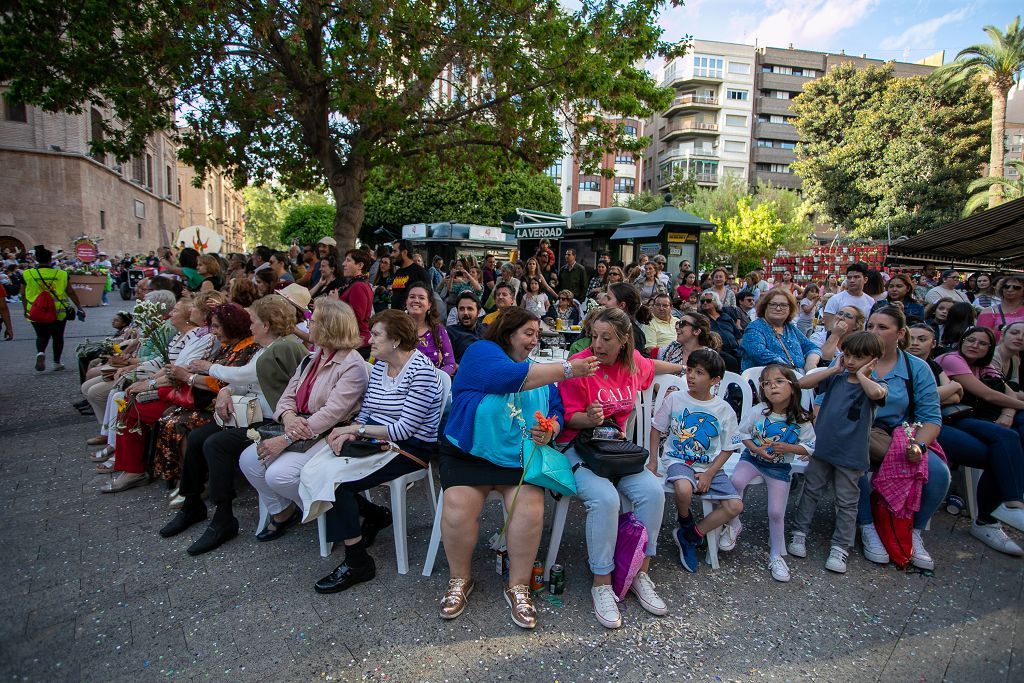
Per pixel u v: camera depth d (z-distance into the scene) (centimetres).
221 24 785
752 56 5403
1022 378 439
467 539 274
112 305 1884
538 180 2981
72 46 827
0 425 559
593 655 246
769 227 3238
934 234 927
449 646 249
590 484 279
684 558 320
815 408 371
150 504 387
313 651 245
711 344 414
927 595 298
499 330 282
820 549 346
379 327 310
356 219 963
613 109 848
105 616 267
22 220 2562
